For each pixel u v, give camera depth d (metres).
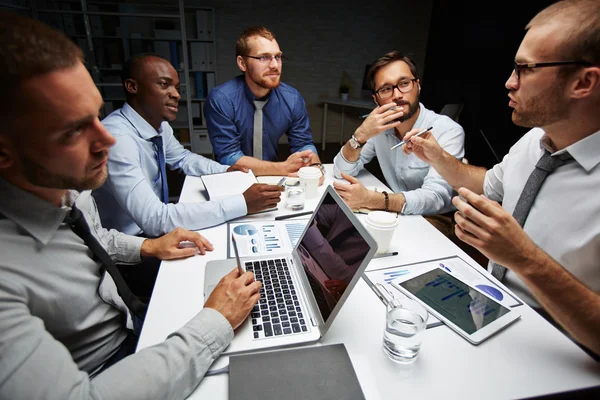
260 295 0.86
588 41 0.77
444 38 4.62
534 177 1.03
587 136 0.90
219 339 0.69
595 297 0.70
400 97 1.63
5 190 0.64
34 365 0.51
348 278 0.70
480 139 4.05
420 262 1.04
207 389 0.64
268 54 1.99
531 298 1.02
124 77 1.55
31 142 0.58
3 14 0.54
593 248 0.88
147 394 0.58
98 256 0.82
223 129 2.17
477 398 0.62
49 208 0.70
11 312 0.56
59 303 0.71
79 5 3.74
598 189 0.89
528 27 0.90
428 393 0.63
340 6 4.95
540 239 1.01
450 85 4.55
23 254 0.65
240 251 1.08
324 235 0.88
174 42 4.14
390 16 5.14
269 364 0.67
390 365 0.69
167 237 1.09
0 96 0.53
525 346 0.74
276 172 1.80
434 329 0.78
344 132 5.71
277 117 2.28
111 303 0.85
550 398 0.64
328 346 0.72
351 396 0.61
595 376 0.67
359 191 1.34
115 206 1.52
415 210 1.40
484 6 3.85
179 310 0.82
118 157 1.31
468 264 1.03
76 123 0.61
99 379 0.58
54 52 0.56
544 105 0.88
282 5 4.80
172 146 1.95
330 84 5.36
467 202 0.76
